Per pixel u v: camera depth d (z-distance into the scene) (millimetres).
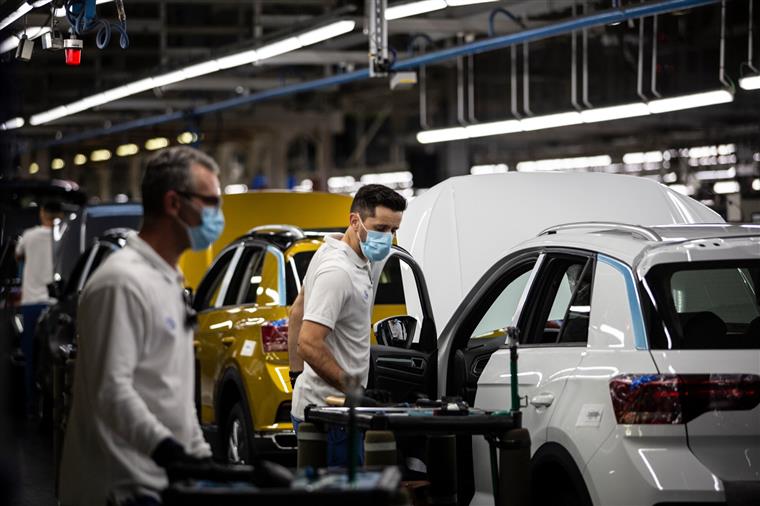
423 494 10203
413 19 27484
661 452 8344
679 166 39562
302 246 15266
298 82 36312
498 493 8992
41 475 17250
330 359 9820
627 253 9273
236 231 21703
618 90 35938
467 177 15914
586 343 9289
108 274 6734
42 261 23906
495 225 15469
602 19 21703
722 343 8656
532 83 41031
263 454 14477
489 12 27344
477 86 43500
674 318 8727
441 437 9945
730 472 8305
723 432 8344
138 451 6785
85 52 40188
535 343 10242
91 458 6891
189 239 7023
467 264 15258
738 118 39438
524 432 8656
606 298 9203
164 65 32031
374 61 21984
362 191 10047
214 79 38844
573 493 9281
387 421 8445
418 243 15602
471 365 11227
